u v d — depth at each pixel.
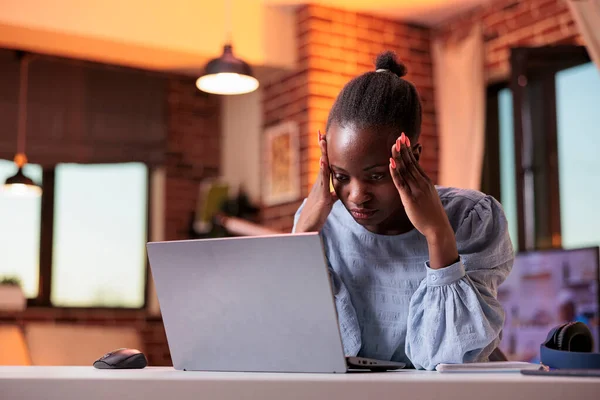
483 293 1.23
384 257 1.37
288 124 5.11
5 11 4.23
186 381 0.86
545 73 4.48
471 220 1.32
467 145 4.91
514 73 4.41
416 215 1.19
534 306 3.83
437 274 1.19
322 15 5.01
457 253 1.22
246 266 1.09
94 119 5.36
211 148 5.96
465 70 5.00
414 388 0.84
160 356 5.39
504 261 1.31
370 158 1.23
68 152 5.27
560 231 4.38
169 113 5.77
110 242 5.55
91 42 4.56
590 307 3.57
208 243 1.11
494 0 4.94
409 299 1.34
